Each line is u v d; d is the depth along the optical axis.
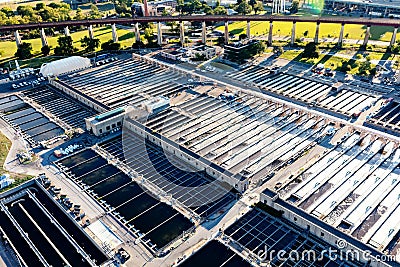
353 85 127.19
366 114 107.62
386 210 71.62
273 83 131.88
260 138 95.31
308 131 98.38
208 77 132.75
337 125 100.19
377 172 82.25
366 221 69.25
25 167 88.38
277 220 70.75
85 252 65.81
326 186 78.50
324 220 69.62
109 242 67.19
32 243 67.81
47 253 66.25
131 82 133.88
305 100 117.12
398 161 85.56
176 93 122.25
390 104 113.75
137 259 63.75
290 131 98.62
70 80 137.62
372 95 119.88
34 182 83.81
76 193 79.81
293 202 74.50
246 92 119.25
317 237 66.38
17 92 130.00
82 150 94.62
